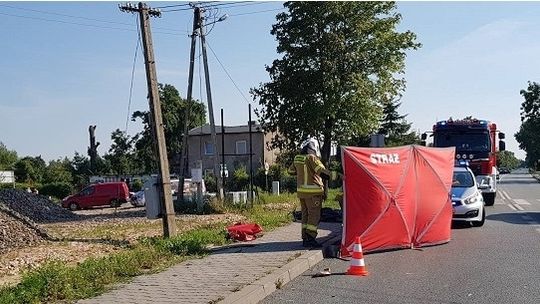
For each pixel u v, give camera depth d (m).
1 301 6.86
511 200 27.39
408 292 7.78
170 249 10.81
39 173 66.38
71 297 7.20
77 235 14.98
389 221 11.26
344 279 8.78
